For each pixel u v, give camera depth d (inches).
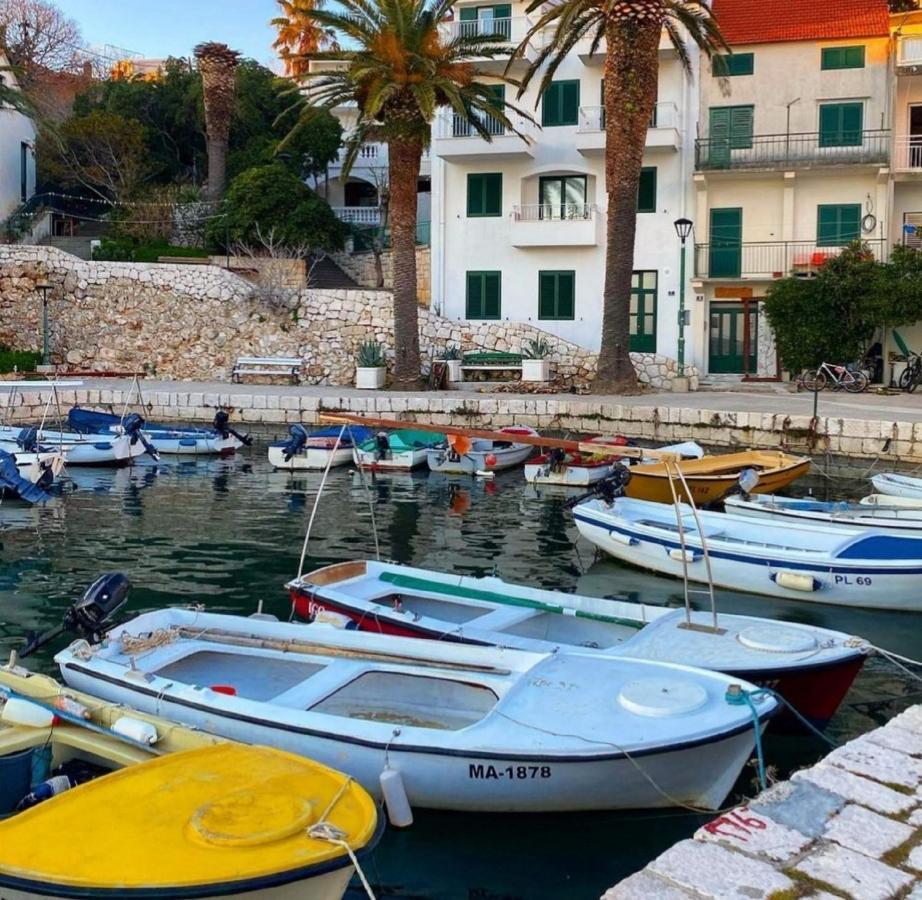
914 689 350.0
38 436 827.4
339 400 1125.7
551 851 241.0
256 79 1781.5
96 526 646.5
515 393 1230.3
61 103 2062.0
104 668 288.7
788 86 1355.8
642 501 561.3
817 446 930.7
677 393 1211.9
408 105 1192.8
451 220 1473.9
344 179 1272.1
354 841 185.8
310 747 252.4
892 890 174.1
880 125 1332.4
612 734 238.1
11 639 408.5
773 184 1362.0
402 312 1270.9
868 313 1211.9
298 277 1454.2
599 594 484.4
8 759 245.0
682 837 246.7
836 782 215.2
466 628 335.3
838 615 443.5
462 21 1455.5
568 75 1418.6
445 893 225.3
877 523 516.1
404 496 762.2
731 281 1359.5
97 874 173.8
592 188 1430.9
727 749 245.0
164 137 1809.8
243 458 960.9
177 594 476.1
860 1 1384.1
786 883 175.5
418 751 241.0
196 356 1425.9
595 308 1425.9
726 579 481.4
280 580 505.7
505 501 740.7
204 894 171.5
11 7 2142.0
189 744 245.4
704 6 1153.4
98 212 1802.4
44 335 1387.8
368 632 313.1
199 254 1517.0
